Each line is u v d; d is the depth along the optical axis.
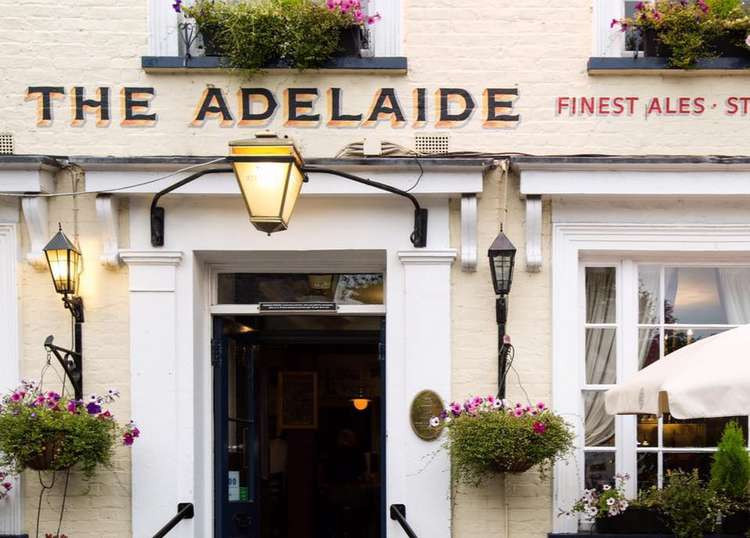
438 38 5.39
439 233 5.31
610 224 5.30
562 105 5.36
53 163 5.17
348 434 8.61
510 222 5.30
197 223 5.34
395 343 5.34
